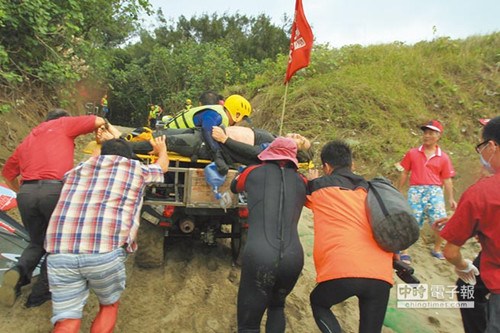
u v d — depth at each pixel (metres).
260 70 24.50
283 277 3.26
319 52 13.21
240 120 5.02
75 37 10.02
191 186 4.36
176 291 4.57
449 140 10.19
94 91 14.85
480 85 11.83
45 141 3.88
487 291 3.55
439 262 6.13
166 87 28.95
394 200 3.25
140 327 3.98
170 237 5.61
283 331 3.46
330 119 10.51
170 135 4.38
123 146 3.71
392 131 10.03
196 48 28.92
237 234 5.04
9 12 7.82
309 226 6.65
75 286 3.25
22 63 8.71
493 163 2.97
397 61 12.71
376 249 3.19
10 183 4.21
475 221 2.86
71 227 3.24
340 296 3.15
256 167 3.63
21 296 4.04
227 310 4.29
